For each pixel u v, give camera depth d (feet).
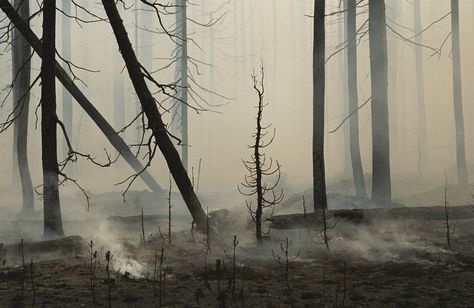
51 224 45.78
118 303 24.21
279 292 26.09
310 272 31.53
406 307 23.07
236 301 24.38
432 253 36.09
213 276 30.58
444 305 23.12
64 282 29.04
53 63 46.03
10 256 39.63
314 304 23.48
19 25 48.62
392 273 30.55
